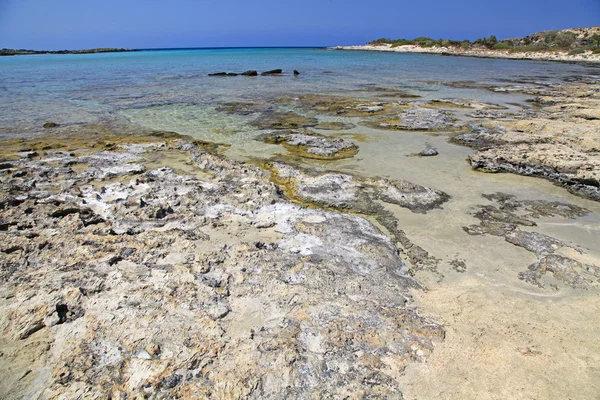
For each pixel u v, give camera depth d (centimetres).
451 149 1589
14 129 1867
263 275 689
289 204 1003
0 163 1305
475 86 3469
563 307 686
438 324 623
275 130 1875
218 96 2861
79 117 2147
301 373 500
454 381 517
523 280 766
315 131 1861
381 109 2350
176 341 538
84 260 706
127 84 3531
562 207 1074
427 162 1436
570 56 6712
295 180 1242
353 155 1506
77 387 478
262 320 594
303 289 662
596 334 619
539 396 503
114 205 950
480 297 709
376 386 496
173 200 1000
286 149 1582
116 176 1252
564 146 1455
